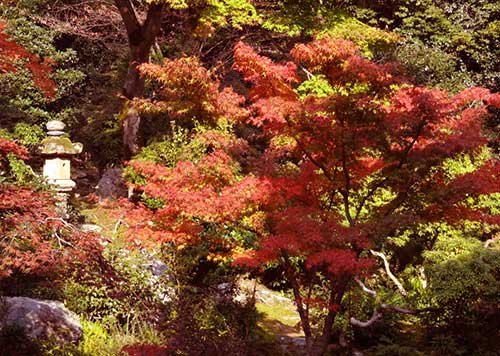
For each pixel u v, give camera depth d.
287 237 7.00
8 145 8.48
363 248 7.47
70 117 19.27
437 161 7.22
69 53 19.11
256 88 8.53
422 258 14.39
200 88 12.23
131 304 9.44
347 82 7.87
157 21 14.88
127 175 14.50
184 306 8.08
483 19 19.66
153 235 8.12
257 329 10.79
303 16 17.98
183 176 8.21
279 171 7.83
